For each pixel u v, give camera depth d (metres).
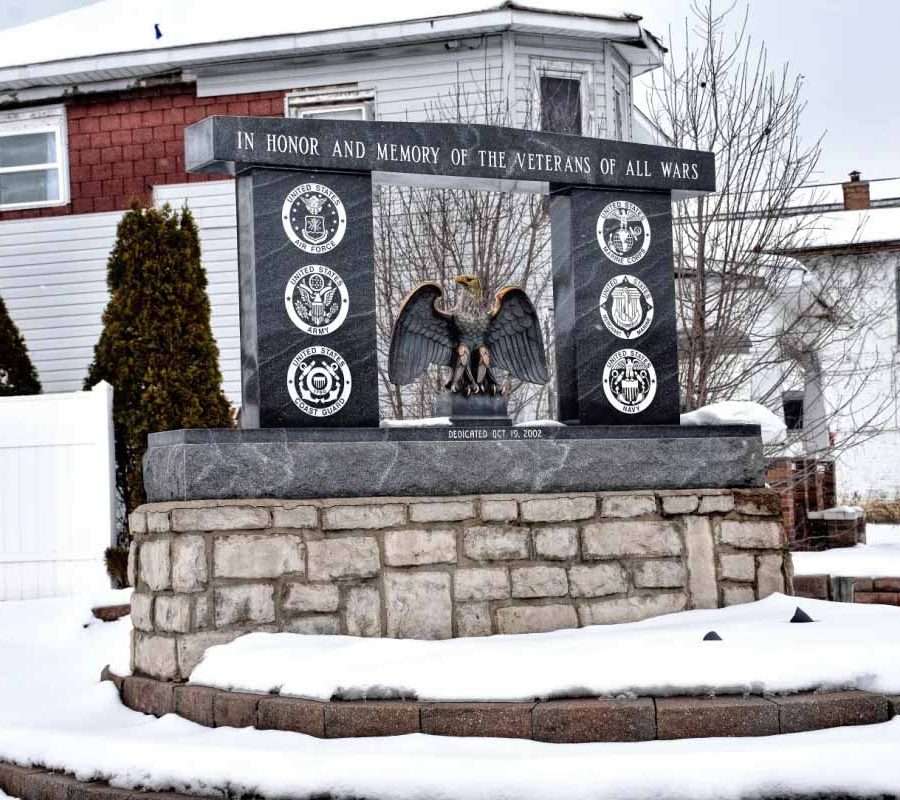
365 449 8.12
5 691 9.08
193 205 18.02
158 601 7.99
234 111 18.08
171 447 8.03
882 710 6.42
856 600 11.26
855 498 30.52
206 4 18.89
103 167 18.58
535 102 17.47
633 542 8.53
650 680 6.59
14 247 18.88
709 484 8.96
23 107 18.84
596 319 9.41
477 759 5.96
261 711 6.85
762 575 8.88
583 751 6.14
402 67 17.59
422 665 6.85
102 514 12.74
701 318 15.66
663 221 9.70
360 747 6.36
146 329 13.66
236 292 17.81
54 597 12.70
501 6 16.92
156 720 7.54
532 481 8.48
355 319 8.62
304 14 17.92
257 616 7.75
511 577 8.20
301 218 8.51
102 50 18.23
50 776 6.89
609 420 9.39
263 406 8.32
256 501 7.83
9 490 12.88
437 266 16.36
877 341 29.50
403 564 8.00
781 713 6.34
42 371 18.75
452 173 8.89
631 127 19.14
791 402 21.86
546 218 16.84
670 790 5.77
